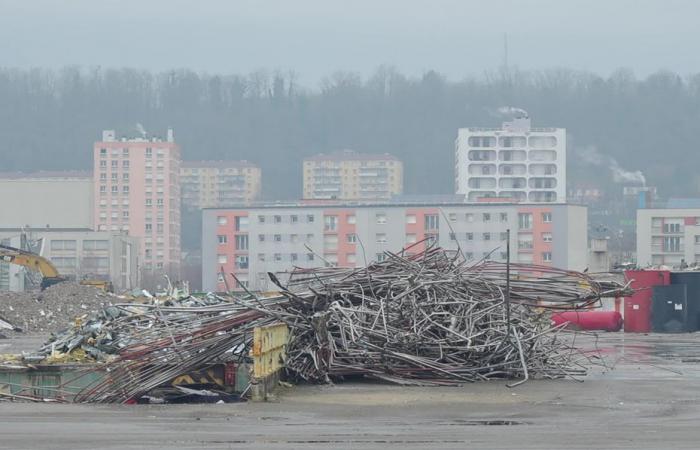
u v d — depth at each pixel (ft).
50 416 121.19
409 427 110.63
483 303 167.43
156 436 103.04
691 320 344.08
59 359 154.61
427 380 157.48
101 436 103.04
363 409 127.75
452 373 158.81
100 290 431.43
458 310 164.35
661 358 217.97
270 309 158.61
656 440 99.81
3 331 347.15
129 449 94.02
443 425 112.37
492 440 99.96
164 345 145.38
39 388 143.64
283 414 122.62
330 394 143.64
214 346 144.97
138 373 142.20
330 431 107.24
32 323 370.12
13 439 100.78
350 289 164.35
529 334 170.40
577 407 130.00
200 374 144.87
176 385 144.36
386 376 157.38
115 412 125.29
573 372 172.45
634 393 146.10
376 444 97.30
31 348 264.72
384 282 164.76
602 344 273.13
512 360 164.76
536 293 171.83
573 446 95.61
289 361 155.74
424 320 161.58
